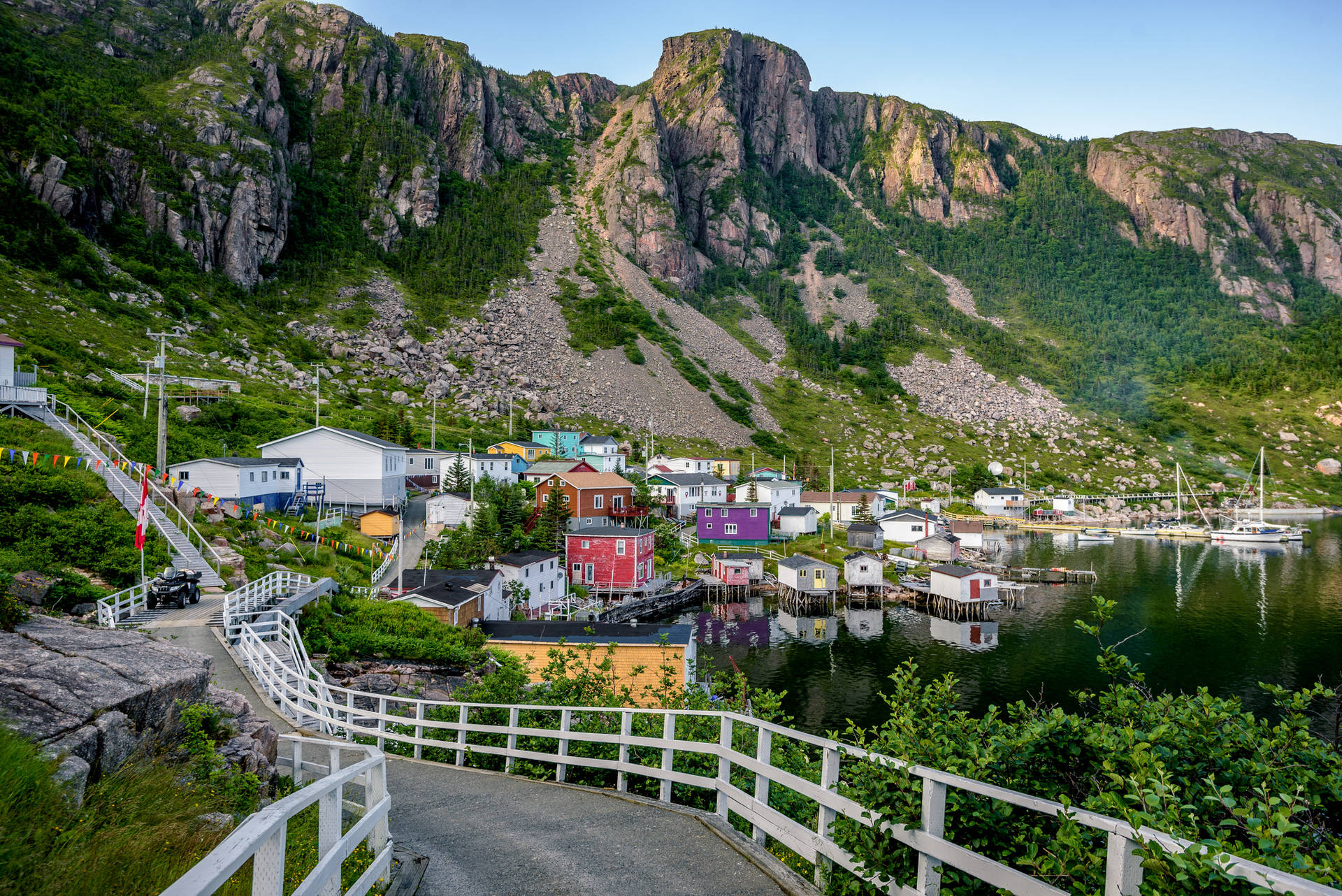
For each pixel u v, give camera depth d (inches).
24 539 1248.2
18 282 4284.0
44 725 276.4
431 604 1502.2
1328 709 1454.2
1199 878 158.1
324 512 2529.5
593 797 462.3
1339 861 184.2
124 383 3218.5
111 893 202.1
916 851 256.7
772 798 423.2
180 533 1498.5
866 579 2947.8
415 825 415.2
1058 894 189.2
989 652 2213.3
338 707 689.0
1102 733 282.4
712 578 2967.5
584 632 1409.9
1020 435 7244.1
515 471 3641.7
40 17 7460.6
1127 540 4665.4
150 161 6294.3
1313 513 6072.8
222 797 336.2
